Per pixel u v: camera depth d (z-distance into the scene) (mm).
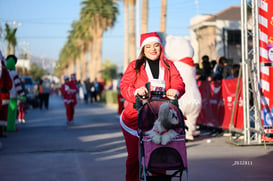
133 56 35438
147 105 3988
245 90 8648
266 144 8430
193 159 6930
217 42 33656
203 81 11773
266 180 5359
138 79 4336
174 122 3771
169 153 3764
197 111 9078
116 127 12930
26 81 29141
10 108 12156
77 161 7004
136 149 4340
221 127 10508
